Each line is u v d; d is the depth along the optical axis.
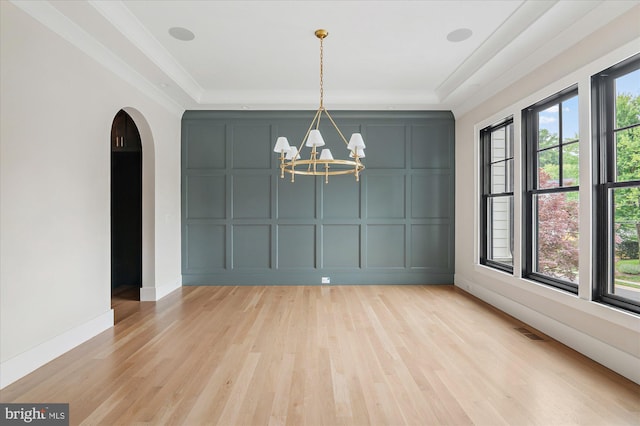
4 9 2.42
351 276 5.67
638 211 2.58
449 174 5.70
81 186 3.20
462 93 4.80
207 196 5.64
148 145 4.64
